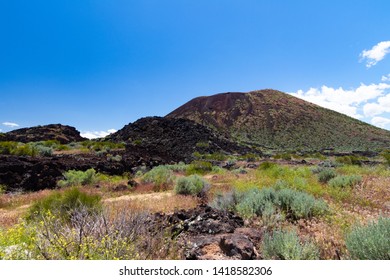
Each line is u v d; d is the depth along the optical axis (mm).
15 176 15156
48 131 52125
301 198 6445
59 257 3238
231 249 4051
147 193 12664
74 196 6980
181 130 57125
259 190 7945
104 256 3229
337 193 8492
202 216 5965
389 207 6949
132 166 23938
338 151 62594
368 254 3516
